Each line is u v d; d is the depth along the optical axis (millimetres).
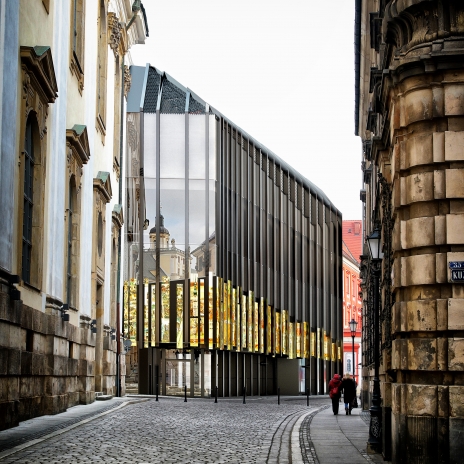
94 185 37781
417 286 15188
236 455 16828
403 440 14961
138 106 58312
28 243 25375
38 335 25328
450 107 14930
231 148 60719
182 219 57281
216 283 56344
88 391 33344
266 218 66750
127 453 16625
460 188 14859
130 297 57125
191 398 52031
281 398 60688
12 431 20516
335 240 84500
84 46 35062
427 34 15172
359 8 30938
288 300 70500
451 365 14633
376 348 19125
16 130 22688
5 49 20703
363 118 39688
